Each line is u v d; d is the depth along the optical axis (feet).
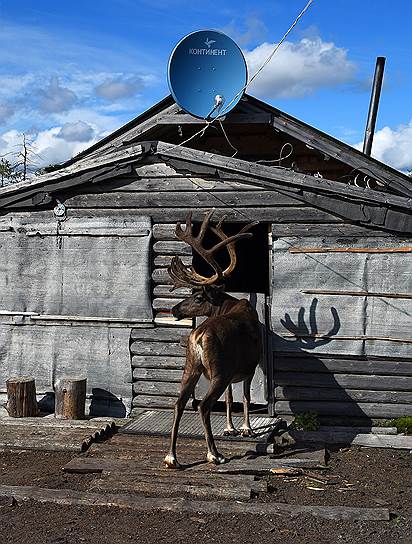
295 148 43.06
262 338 32.99
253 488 24.36
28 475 26.37
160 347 34.32
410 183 34.73
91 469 26.45
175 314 30.58
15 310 35.83
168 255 34.35
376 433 31.50
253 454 27.91
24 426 31.94
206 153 33.01
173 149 33.30
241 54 35.19
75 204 35.12
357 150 35.14
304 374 33.04
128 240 34.55
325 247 32.68
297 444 30.19
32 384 34.04
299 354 32.94
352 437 30.53
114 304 34.71
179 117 37.93
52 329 35.45
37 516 22.49
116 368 34.73
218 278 29.30
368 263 32.30
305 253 32.86
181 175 34.04
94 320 34.88
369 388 32.53
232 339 27.09
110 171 34.35
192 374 26.66
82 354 35.09
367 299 32.35
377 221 31.83
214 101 35.12
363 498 24.12
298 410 33.06
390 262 32.09
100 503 23.26
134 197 34.55
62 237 35.27
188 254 34.04
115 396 34.76
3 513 22.76
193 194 33.99
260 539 20.79
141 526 21.72
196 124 38.96
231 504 22.98
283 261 33.12
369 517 22.17
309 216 32.81
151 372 34.45
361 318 32.37
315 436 30.73
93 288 34.94
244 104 37.04
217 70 35.14
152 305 34.40
